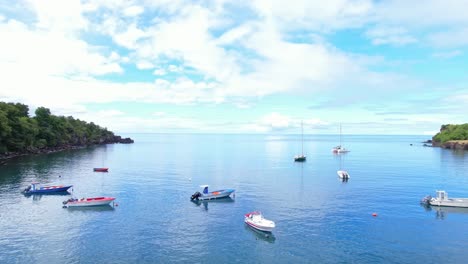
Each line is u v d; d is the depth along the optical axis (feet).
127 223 194.08
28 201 249.96
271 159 613.52
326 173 409.28
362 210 221.66
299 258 146.10
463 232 179.11
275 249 155.94
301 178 367.45
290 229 183.11
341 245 160.45
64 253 150.71
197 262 142.31
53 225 190.08
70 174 389.80
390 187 305.73
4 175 371.76
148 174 397.19
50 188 278.46
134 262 142.10
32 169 424.87
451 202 228.84
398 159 587.68
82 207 229.45
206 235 174.40
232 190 263.49
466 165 476.54
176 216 208.95
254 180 353.51
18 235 173.37
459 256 148.56
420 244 162.09
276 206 233.76
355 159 599.57
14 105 654.53
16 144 556.92
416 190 290.56
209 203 243.81
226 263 141.28
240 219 202.69
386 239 168.25
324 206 232.73
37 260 143.43
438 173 396.16
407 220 199.41
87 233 176.76
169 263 141.28
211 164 518.37
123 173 404.57
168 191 289.12
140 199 256.52
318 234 175.11
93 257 146.82
